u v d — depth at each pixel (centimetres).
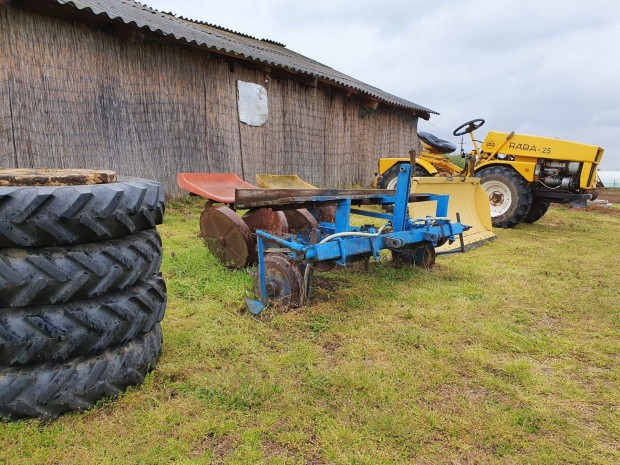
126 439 170
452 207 576
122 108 631
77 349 180
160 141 682
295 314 293
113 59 616
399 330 279
